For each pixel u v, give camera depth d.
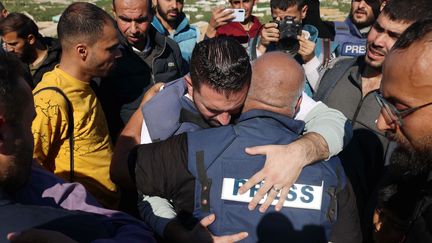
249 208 1.89
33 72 4.36
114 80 4.01
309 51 3.90
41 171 1.85
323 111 2.37
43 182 1.79
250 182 1.89
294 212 1.90
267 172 1.90
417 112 1.56
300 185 1.93
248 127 2.00
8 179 1.52
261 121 2.02
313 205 1.92
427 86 1.51
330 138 2.09
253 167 1.92
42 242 1.34
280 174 1.90
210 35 4.78
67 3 23.92
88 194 1.89
